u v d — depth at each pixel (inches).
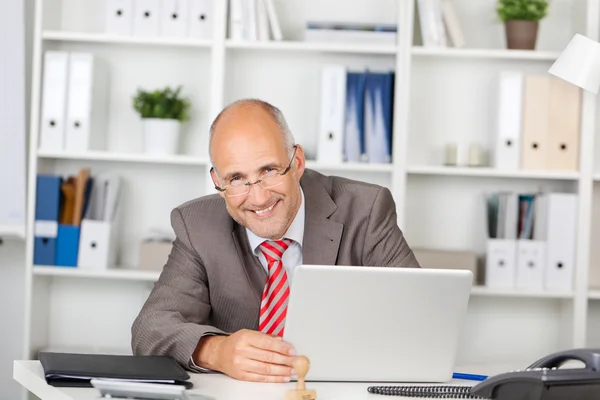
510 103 160.4
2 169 163.9
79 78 162.1
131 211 173.3
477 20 172.2
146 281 169.9
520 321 172.7
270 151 90.7
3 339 173.5
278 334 96.0
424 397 77.1
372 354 82.7
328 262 98.9
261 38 161.5
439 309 81.7
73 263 162.7
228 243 99.3
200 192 173.5
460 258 160.9
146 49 173.0
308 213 100.5
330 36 162.7
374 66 171.5
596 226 165.8
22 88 165.6
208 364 86.4
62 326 173.6
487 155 170.9
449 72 171.9
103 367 77.9
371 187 106.0
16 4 166.6
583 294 158.7
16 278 173.6
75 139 161.9
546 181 171.5
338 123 160.1
